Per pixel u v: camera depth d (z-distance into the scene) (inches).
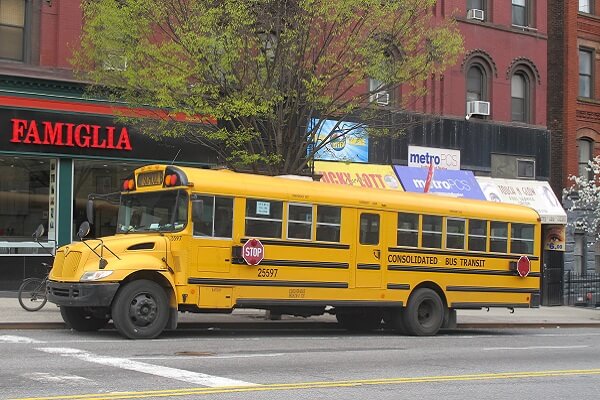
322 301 602.2
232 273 561.3
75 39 837.2
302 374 412.5
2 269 805.2
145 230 569.6
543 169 1197.1
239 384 369.4
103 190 860.0
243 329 682.2
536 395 376.5
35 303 693.9
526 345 629.9
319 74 733.3
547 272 1195.3
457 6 1123.9
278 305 580.4
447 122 1095.6
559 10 1261.1
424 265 666.8
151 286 537.3
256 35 706.2
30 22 823.7
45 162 831.1
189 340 548.7
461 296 691.4
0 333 556.4
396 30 741.9
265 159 703.1
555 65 1262.3
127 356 451.8
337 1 695.1
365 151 1015.0
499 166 1149.1
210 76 697.6
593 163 1234.6
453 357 520.1
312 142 749.9
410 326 660.1
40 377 369.7
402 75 740.0
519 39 1188.5
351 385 382.6
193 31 684.1
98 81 744.3
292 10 703.1
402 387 384.2
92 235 840.9
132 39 708.0
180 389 348.8
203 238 550.9
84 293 522.0
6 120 796.0
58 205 826.8
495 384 406.3
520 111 1202.0
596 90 1286.9
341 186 629.9
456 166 1100.5
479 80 1155.3
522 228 738.8
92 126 837.8
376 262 636.1
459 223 693.9
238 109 682.2
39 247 822.5
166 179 557.3
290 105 732.0
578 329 876.0
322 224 607.8
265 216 578.9
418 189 1031.0
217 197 559.5
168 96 684.7
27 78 805.2
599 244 1112.2
